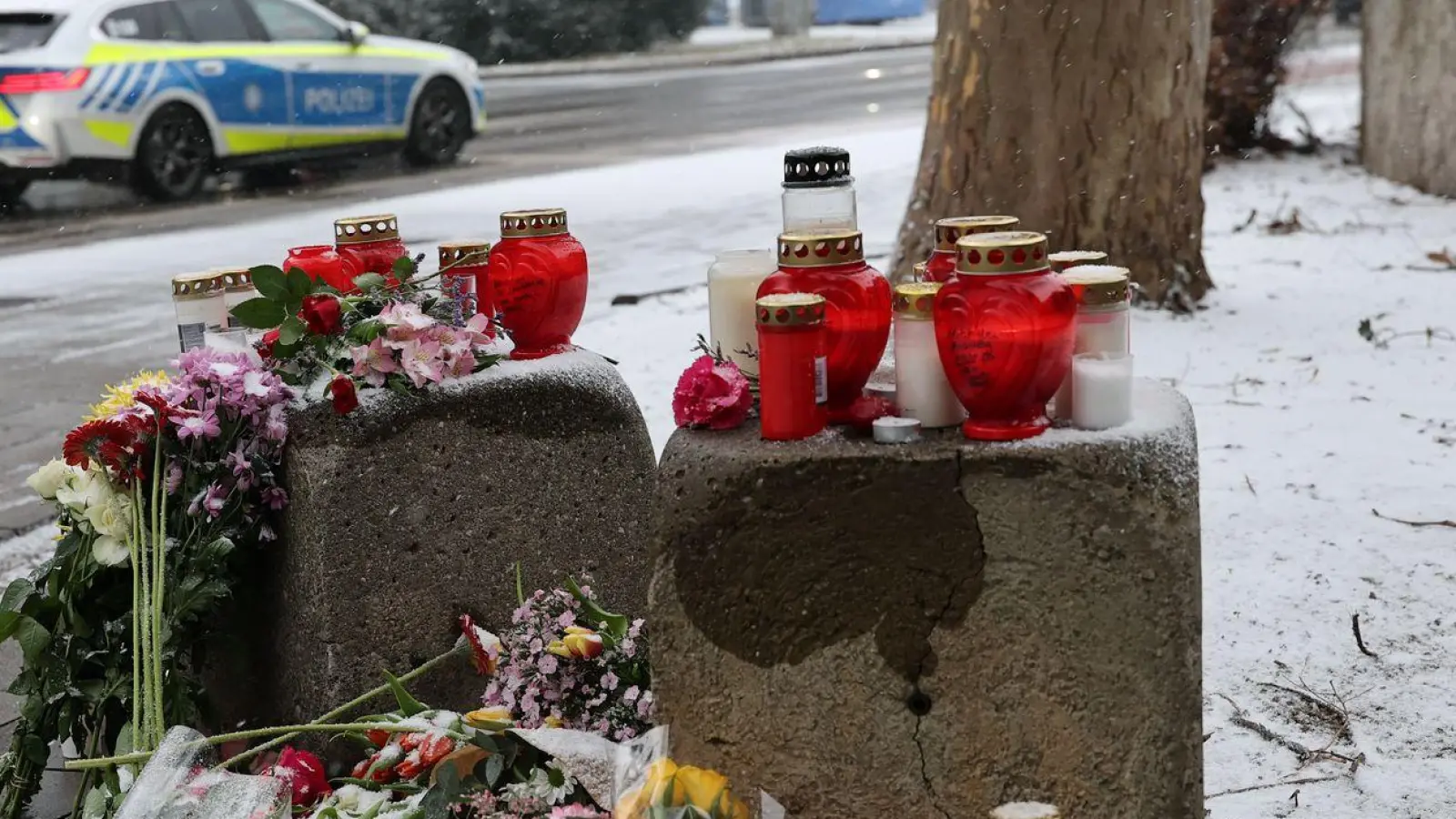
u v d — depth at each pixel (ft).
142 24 37.40
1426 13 31.71
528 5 88.38
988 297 6.70
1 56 35.76
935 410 7.08
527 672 8.59
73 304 27.61
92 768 8.91
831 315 7.27
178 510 9.55
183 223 35.83
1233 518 14.05
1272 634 11.68
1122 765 6.86
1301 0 37.76
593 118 57.00
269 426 9.37
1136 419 7.05
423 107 43.11
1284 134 42.11
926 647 6.94
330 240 32.14
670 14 95.20
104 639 9.63
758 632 7.06
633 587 10.84
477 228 32.04
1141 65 21.98
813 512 6.90
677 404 7.45
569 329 10.79
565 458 10.40
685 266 28.07
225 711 10.49
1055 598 6.78
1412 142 32.58
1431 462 15.26
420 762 8.00
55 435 19.49
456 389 9.91
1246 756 9.89
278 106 39.52
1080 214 22.57
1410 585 12.35
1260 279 24.84
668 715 7.27
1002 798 7.02
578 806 7.00
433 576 9.93
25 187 38.83
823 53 89.71
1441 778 9.39
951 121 22.99
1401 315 21.84
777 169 40.27
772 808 6.88
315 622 9.57
